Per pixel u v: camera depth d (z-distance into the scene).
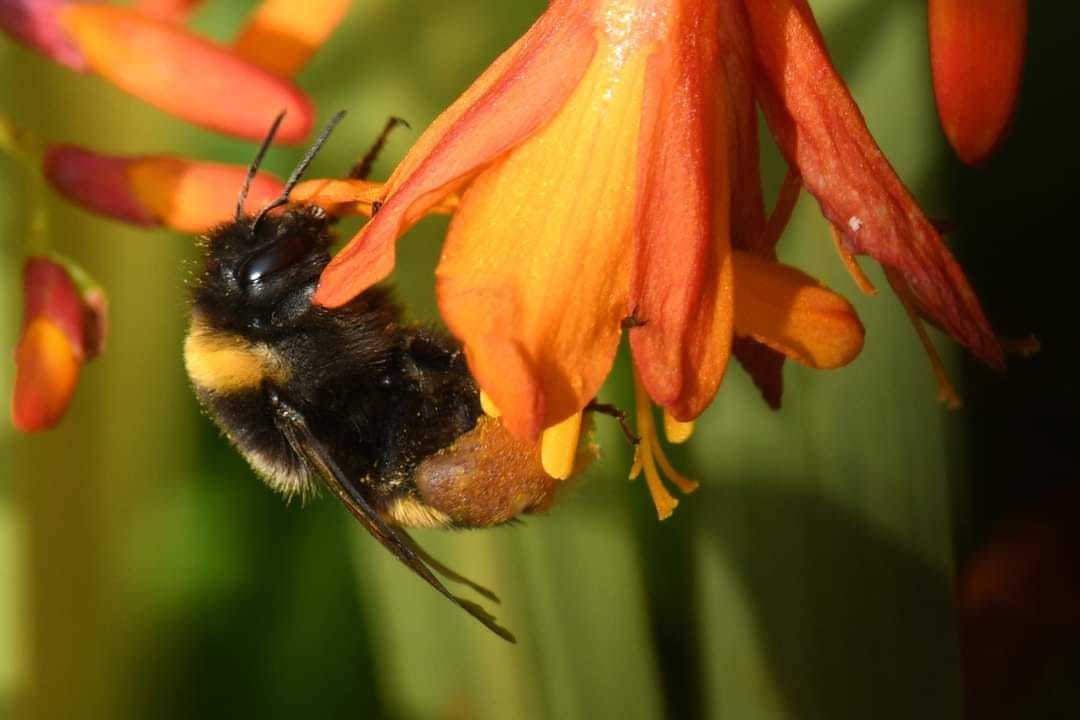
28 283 0.27
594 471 0.28
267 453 0.27
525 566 0.29
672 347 0.22
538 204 0.22
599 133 0.23
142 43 0.26
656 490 0.23
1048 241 0.31
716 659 0.28
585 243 0.22
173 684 0.32
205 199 0.26
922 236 0.23
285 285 0.26
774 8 0.23
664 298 0.22
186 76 0.26
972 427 0.31
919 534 0.27
